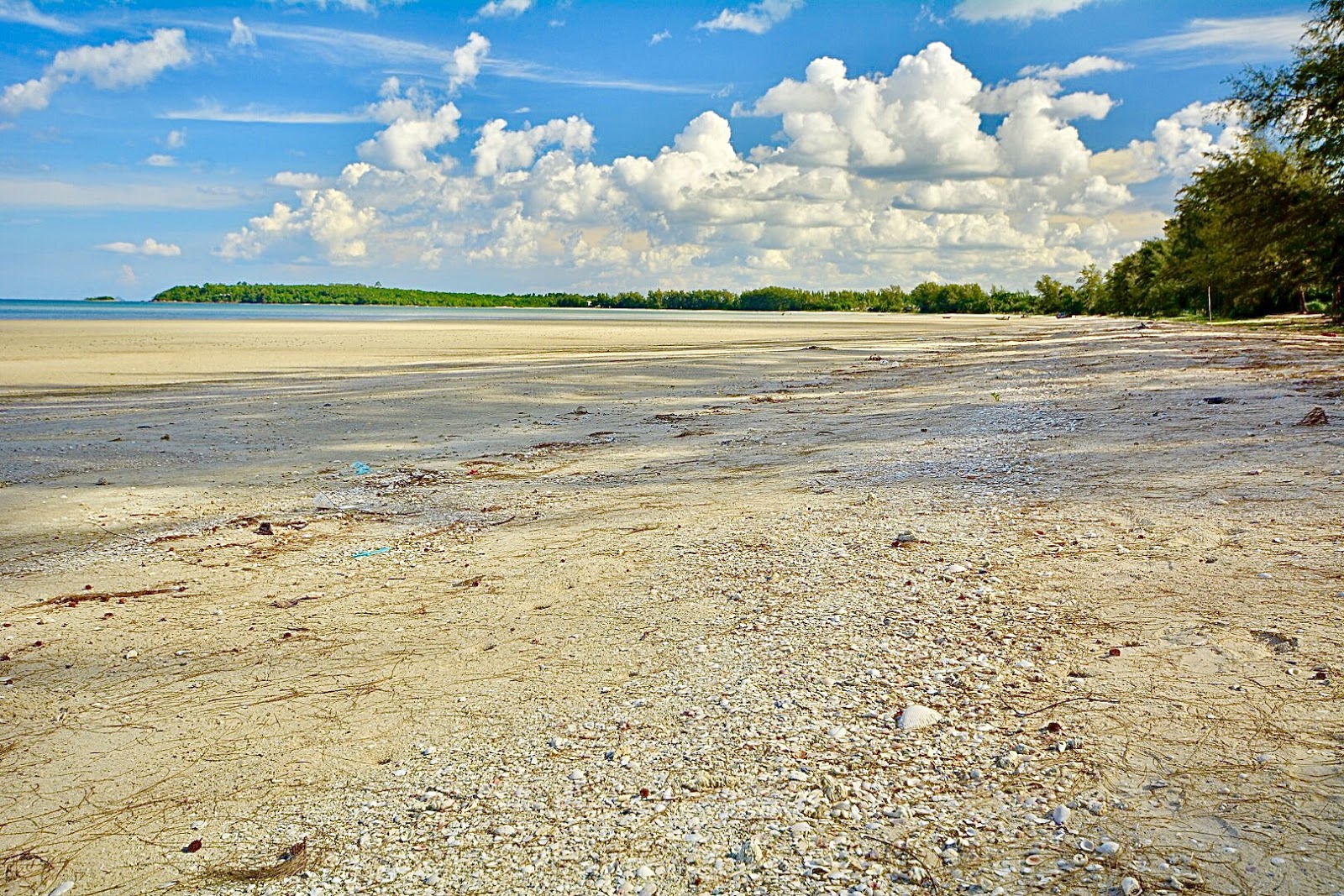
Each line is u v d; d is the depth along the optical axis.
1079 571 6.46
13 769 4.71
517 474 12.88
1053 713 4.38
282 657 6.16
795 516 9.07
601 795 3.98
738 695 4.88
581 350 46.47
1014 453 11.61
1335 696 4.25
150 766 4.68
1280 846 3.21
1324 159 36.44
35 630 6.86
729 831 3.61
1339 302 43.59
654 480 11.90
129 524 10.16
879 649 5.34
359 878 3.52
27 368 33.50
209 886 3.58
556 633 6.25
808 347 49.84
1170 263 83.00
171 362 37.03
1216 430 11.91
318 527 10.02
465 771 4.35
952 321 136.38
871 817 3.62
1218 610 5.46
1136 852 3.25
